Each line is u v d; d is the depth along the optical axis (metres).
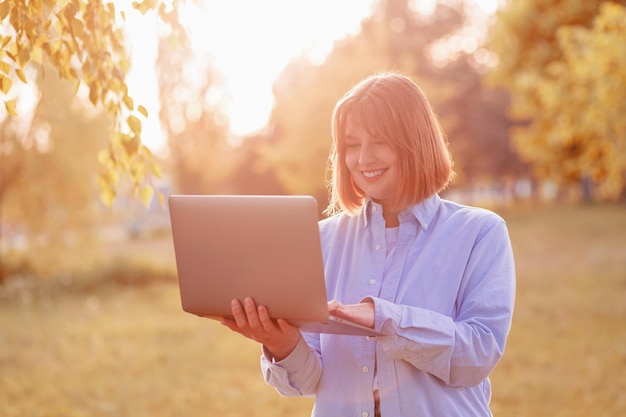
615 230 22.05
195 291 1.85
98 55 2.53
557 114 12.88
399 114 1.91
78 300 12.99
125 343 9.53
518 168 41.19
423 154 1.93
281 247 1.72
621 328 9.20
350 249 2.07
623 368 7.26
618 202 33.12
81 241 14.47
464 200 45.22
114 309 12.32
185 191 23.56
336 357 1.99
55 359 8.58
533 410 6.20
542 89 10.93
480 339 1.81
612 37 8.66
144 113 2.57
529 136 20.02
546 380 7.05
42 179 13.15
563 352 8.13
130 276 15.13
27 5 2.40
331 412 1.97
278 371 1.95
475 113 39.31
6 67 2.41
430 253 1.93
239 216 1.76
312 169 22.20
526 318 10.23
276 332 1.83
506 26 20.28
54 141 12.41
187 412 6.56
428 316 1.79
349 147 1.99
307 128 22.25
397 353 1.79
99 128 12.96
